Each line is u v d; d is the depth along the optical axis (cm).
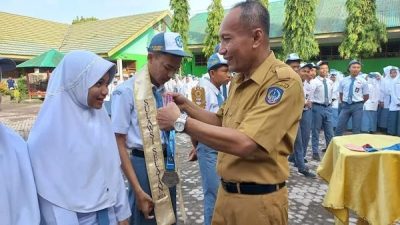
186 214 423
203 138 169
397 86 914
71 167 182
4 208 157
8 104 1889
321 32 1762
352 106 754
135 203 249
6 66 163
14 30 2258
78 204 184
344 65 1817
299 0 1677
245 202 187
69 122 185
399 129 917
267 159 182
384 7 1816
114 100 241
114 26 2212
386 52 1712
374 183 271
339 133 781
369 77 979
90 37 2219
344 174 284
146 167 236
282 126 172
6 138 167
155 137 236
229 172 191
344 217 290
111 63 195
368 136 348
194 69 2223
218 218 205
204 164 340
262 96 179
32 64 1692
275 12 2164
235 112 193
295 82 175
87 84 185
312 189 512
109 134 206
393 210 258
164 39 233
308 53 1695
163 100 245
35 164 177
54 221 180
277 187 189
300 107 180
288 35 1748
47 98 188
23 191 169
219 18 1958
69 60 188
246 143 166
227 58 186
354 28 1600
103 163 197
